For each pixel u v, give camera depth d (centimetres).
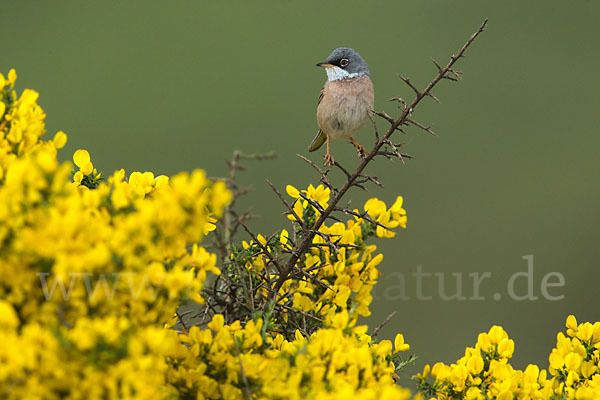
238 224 443
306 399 370
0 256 344
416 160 2036
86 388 331
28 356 324
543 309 1512
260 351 416
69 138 2200
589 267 1820
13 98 402
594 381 482
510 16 2714
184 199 364
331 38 2644
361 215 522
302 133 2319
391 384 439
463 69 2455
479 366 480
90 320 354
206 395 398
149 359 331
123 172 462
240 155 428
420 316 1388
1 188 374
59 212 345
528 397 474
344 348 397
